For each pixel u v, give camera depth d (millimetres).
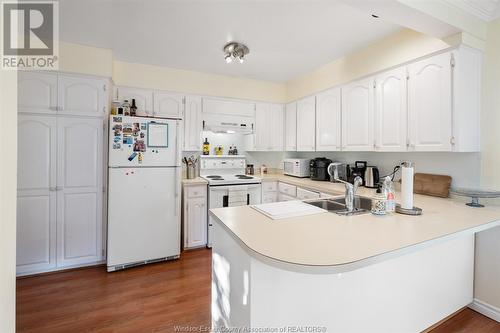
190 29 2193
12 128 679
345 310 1300
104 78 2605
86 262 2590
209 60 2926
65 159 2473
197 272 2510
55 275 2406
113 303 1967
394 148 2229
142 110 3053
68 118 2475
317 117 3213
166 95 3182
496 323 1783
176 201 2791
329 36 2289
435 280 1669
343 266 870
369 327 1383
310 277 1205
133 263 2596
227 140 3891
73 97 2477
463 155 2021
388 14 1562
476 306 1909
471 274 1912
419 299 1594
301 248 1000
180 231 2980
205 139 3727
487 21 1883
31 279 2320
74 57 2453
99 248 2635
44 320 1758
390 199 1569
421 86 2014
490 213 1571
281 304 1149
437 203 1878
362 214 1540
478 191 1844
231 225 1307
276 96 3859
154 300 2014
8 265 670
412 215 1519
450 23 1668
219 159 3713
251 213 1561
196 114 3354
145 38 2367
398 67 2197
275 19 2020
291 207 1685
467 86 1835
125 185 2543
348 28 2145
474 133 1881
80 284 2246
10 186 674
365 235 1155
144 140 2617
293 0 1766
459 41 1758
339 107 2855
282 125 3945
